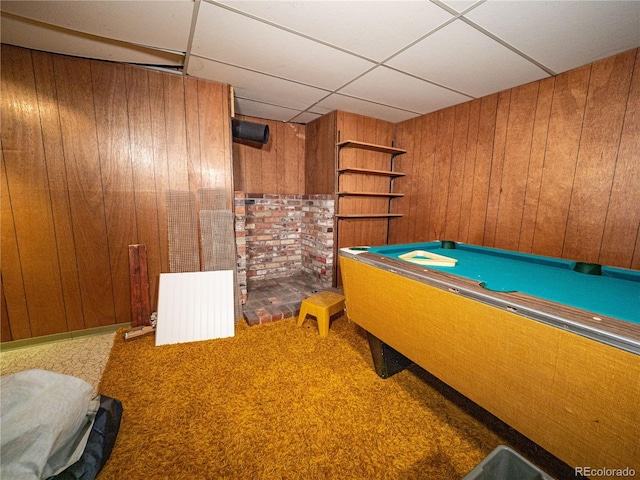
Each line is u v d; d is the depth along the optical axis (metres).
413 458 1.20
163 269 2.38
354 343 2.18
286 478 1.11
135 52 1.92
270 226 3.61
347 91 2.55
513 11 1.41
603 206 1.87
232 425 1.36
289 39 1.73
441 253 2.08
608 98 1.82
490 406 1.08
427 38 1.68
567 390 0.83
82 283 2.16
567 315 0.82
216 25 1.59
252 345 2.11
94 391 1.57
